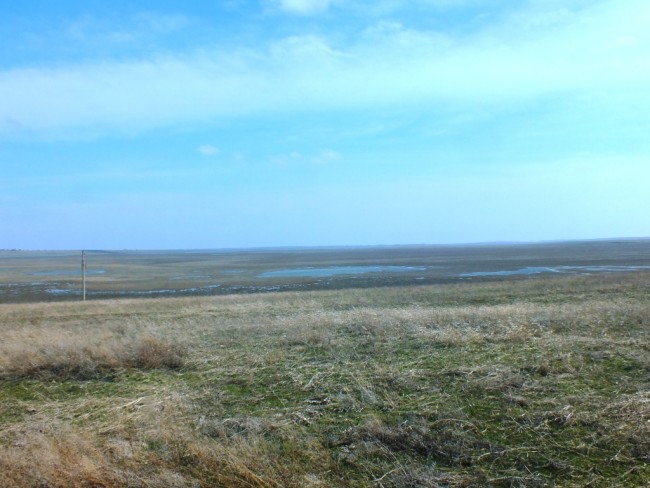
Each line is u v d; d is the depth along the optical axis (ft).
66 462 14.93
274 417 18.79
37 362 28.22
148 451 16.15
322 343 31.63
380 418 18.10
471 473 14.05
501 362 24.58
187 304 74.95
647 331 30.14
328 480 14.01
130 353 29.43
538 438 15.89
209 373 25.80
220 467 14.78
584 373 22.08
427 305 59.31
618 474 13.60
